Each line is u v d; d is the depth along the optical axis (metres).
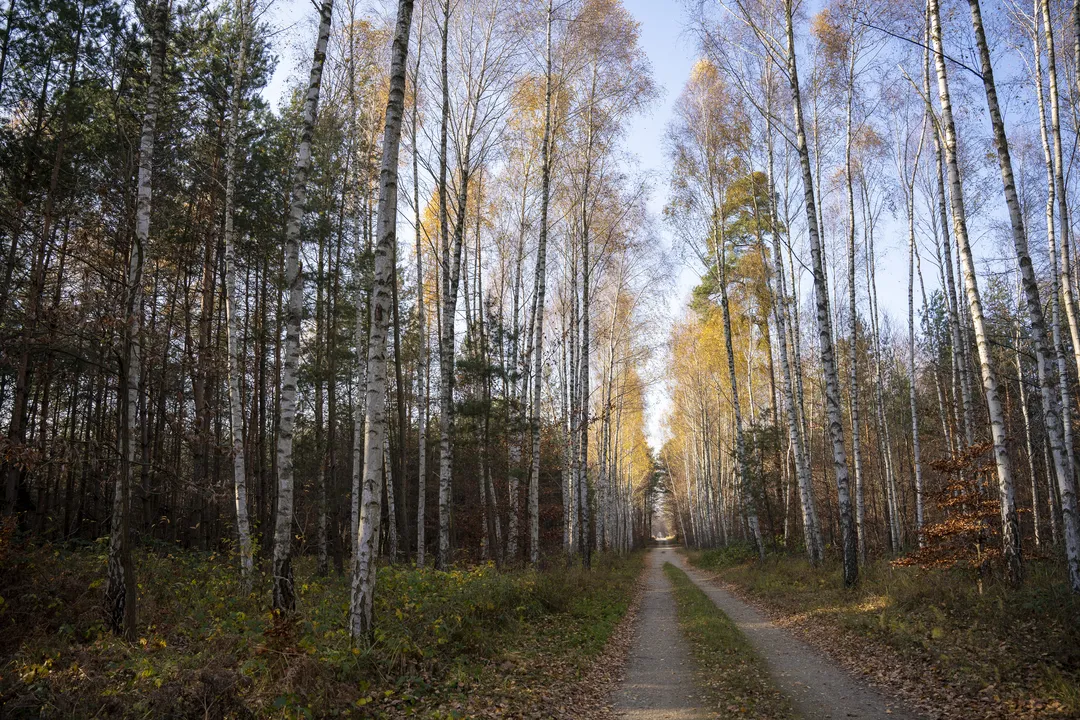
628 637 11.39
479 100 16.59
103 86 14.27
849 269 19.22
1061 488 9.59
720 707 6.77
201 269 18.62
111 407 21.58
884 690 7.08
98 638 7.46
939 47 10.96
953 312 16.92
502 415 21.31
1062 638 7.43
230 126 13.93
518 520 24.12
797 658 9.05
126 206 11.36
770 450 28.64
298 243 9.27
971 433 16.30
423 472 17.62
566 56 18.16
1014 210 10.14
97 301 9.16
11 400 19.59
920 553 12.02
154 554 13.28
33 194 14.12
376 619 8.38
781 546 27.66
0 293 12.32
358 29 16.25
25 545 10.59
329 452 18.14
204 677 5.71
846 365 31.91
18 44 14.20
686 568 35.09
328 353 18.55
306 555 20.09
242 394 17.95
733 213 22.41
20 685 5.53
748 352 29.59
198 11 14.34
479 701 6.65
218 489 13.77
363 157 16.97
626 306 26.41
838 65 17.56
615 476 38.12
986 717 5.85
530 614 11.40
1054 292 13.07
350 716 5.90
